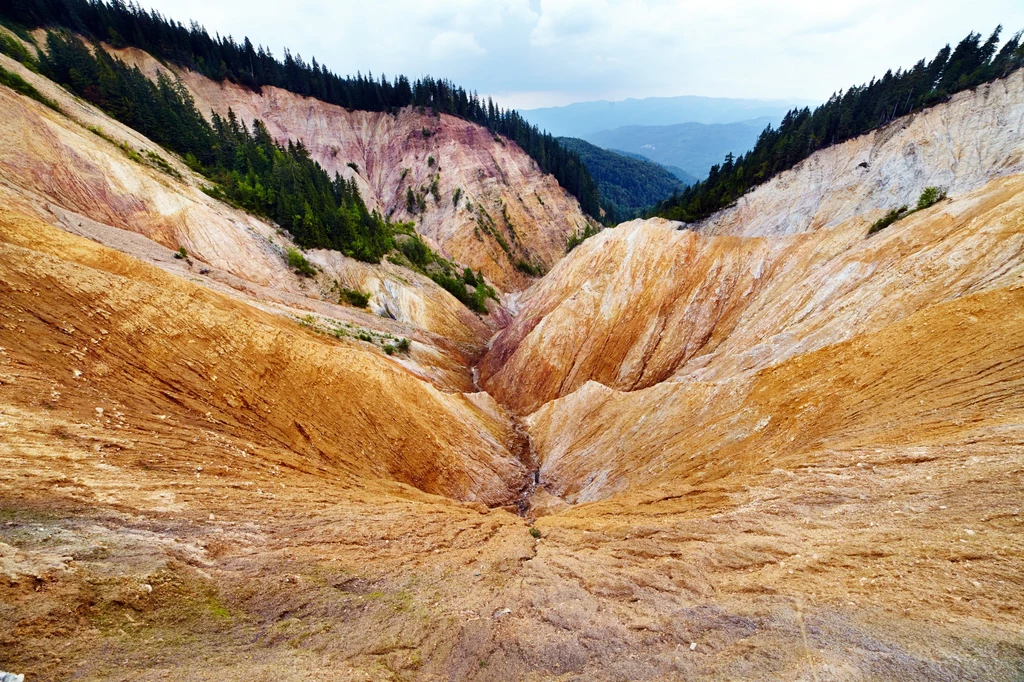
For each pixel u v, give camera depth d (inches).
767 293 1731.1
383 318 2273.6
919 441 602.2
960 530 414.6
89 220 1476.4
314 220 2465.6
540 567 580.4
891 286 1145.4
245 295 1606.8
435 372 1893.5
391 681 348.5
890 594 363.6
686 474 930.7
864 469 598.9
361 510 650.8
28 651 281.6
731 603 416.5
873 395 766.5
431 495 946.1
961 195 1386.6
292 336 1042.7
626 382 1835.6
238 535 478.6
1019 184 1190.9
